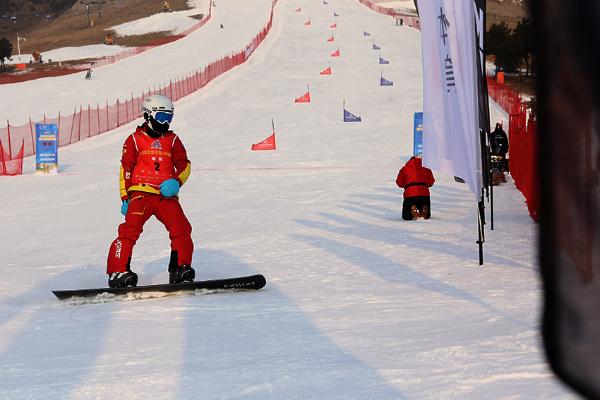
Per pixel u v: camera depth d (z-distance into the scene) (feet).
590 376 2.57
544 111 2.57
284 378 14.35
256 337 19.47
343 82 219.41
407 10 496.64
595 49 2.48
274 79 228.84
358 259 36.58
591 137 2.52
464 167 31.89
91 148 143.43
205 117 174.81
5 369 16.58
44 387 14.51
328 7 414.41
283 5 431.43
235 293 28.37
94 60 387.75
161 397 13.42
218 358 16.83
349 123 159.12
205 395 13.42
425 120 32.24
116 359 17.24
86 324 22.81
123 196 29.66
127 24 499.10
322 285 29.55
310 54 278.05
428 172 53.47
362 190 76.48
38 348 19.20
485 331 17.99
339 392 13.08
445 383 13.09
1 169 115.55
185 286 28.25
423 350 16.15
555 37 2.53
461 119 31.45
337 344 17.81
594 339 2.58
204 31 375.25
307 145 130.41
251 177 92.99
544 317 2.66
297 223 54.13
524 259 34.19
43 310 25.91
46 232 56.59
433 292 26.25
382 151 121.49
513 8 555.28
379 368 14.70
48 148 105.91
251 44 289.94
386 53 273.54
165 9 548.72
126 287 27.96
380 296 26.03
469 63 30.86
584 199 2.57
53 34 576.61
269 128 155.12
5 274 36.35
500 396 11.86
